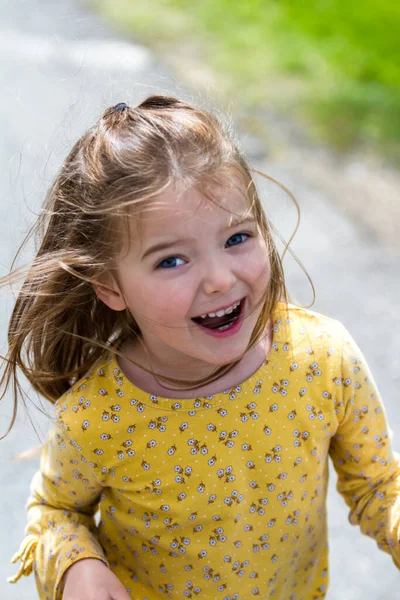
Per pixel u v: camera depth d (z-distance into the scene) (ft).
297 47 25.91
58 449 6.13
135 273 5.52
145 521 6.10
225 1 30.25
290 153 19.53
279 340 6.06
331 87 23.06
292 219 16.90
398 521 6.06
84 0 30.68
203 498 5.90
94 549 6.13
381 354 13.20
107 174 5.58
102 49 24.36
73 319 6.40
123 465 5.96
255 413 5.92
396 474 6.33
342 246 16.16
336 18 27.84
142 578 6.43
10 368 6.60
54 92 20.67
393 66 24.38
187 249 5.37
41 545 6.26
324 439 6.10
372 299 14.62
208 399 5.88
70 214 5.91
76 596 5.92
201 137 5.57
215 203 5.35
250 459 5.94
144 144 5.54
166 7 30.01
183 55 25.04
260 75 23.98
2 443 11.19
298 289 14.82
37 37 25.43
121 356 6.07
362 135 20.62
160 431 5.89
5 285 6.25
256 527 6.09
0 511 10.39
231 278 5.34
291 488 6.04
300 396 5.99
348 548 10.11
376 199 17.83
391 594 9.49
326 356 6.07
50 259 5.98
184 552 6.09
